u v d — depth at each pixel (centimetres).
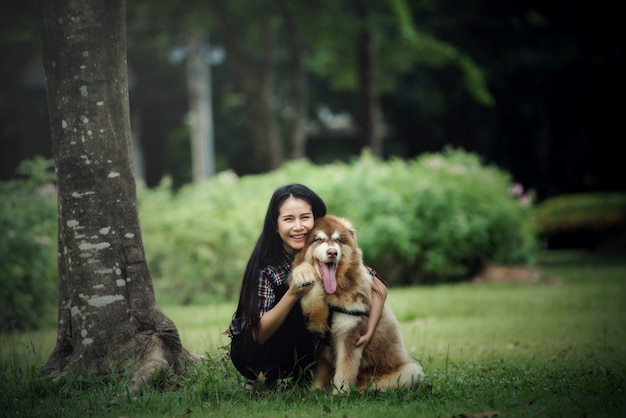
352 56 2381
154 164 2997
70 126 529
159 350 524
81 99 529
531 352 703
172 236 1259
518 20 2238
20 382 518
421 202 1448
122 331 525
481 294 1198
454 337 808
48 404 457
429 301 1107
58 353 535
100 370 515
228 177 1469
